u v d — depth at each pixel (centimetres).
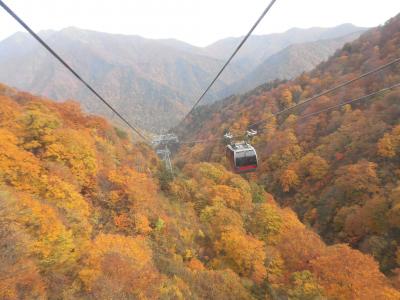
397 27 12500
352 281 3069
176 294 2325
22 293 1538
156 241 3384
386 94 8462
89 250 2266
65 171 3084
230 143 3256
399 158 6034
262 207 5091
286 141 9738
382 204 5134
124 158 4928
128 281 2069
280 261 3734
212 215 4669
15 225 1798
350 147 7469
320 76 14025
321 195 6975
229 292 2908
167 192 5019
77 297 1831
